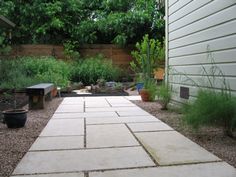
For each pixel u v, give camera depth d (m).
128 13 12.32
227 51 4.04
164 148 3.17
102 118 5.00
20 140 3.55
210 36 4.54
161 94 5.88
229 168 2.55
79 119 4.92
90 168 2.58
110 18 12.40
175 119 4.85
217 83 4.32
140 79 8.98
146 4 12.64
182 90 5.68
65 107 6.36
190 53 5.32
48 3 12.83
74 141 3.49
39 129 4.17
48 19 12.80
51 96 7.49
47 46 12.10
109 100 7.60
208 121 3.47
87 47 12.59
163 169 2.54
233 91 3.89
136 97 8.31
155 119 4.88
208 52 4.61
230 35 3.96
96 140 3.53
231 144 3.32
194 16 5.11
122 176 2.39
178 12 5.87
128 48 12.55
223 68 4.15
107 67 11.49
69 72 10.98
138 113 5.51
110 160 2.79
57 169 2.56
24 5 12.74
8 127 4.26
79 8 13.56
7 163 2.73
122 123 4.56
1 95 7.57
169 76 6.41
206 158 2.83
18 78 8.47
